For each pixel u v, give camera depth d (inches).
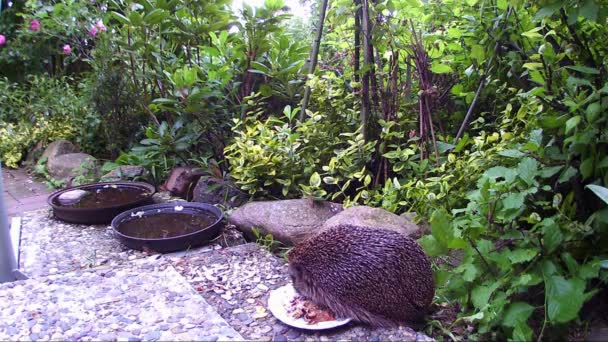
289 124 51.8
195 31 59.6
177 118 60.0
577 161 32.5
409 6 47.3
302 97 56.9
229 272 37.7
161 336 28.7
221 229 45.4
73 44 83.4
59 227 48.8
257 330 29.9
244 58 59.1
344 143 49.9
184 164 60.2
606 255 30.4
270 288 35.2
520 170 30.5
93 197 53.4
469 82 48.8
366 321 29.4
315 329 29.0
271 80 59.9
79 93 85.0
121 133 67.9
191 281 36.4
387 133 44.6
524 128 38.9
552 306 26.5
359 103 49.9
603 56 35.8
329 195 47.1
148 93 64.7
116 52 65.3
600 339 28.7
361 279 29.2
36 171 72.2
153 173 59.2
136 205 50.3
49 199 51.9
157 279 36.2
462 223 30.9
